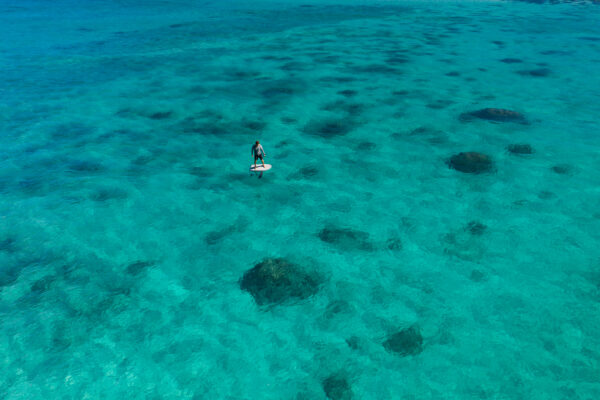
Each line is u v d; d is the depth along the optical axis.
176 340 11.88
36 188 20.08
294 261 15.08
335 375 10.76
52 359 11.19
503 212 17.72
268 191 20.02
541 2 98.12
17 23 70.56
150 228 17.11
